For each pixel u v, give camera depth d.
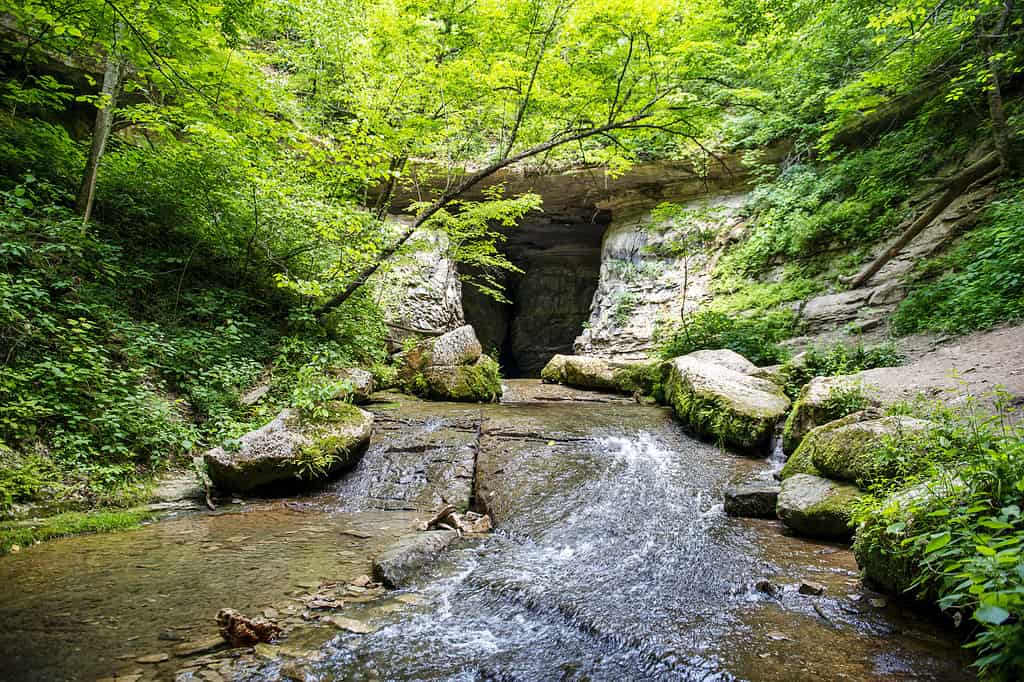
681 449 6.96
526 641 3.13
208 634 3.10
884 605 3.32
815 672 2.64
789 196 14.02
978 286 8.80
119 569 4.01
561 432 7.38
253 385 7.97
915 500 3.30
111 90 8.09
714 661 2.76
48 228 7.03
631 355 14.98
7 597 3.52
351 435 6.41
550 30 8.75
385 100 10.28
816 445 5.27
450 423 7.69
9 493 4.88
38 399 5.57
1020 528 2.72
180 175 8.66
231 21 8.56
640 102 9.15
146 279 8.11
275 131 9.13
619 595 3.62
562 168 16.55
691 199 16.88
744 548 4.39
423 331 16.12
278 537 4.77
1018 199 9.43
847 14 12.55
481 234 12.38
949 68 11.28
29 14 7.00
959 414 4.86
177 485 5.96
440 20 10.15
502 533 5.06
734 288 14.30
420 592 3.77
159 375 7.17
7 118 8.83
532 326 26.30
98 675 2.66
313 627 3.23
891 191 12.21
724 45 9.39
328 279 10.25
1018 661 1.86
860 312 10.79
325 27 10.68
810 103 13.91
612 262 17.73
